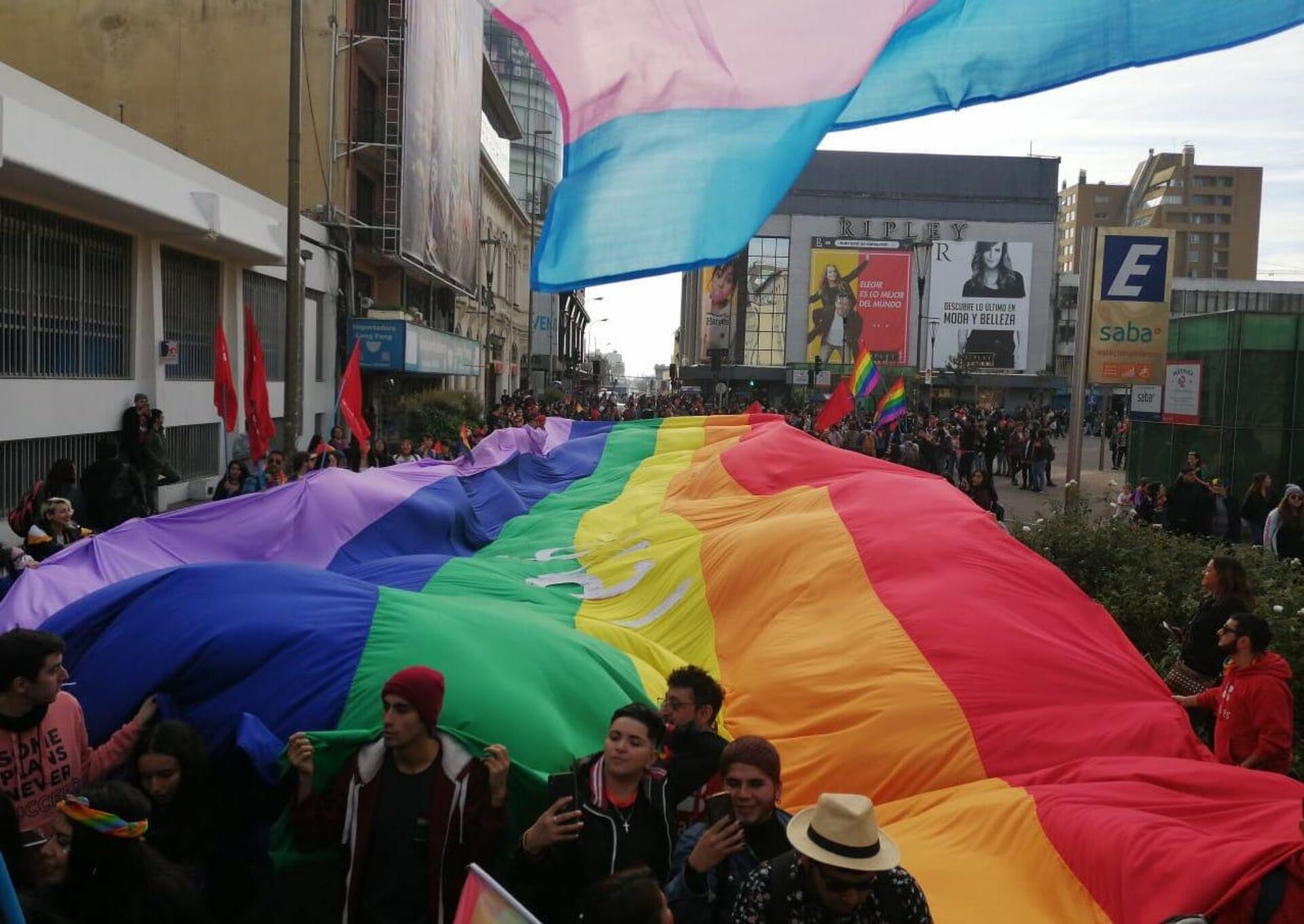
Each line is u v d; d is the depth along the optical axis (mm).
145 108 27438
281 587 5574
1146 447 22438
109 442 11625
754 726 6473
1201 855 4461
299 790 4363
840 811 3266
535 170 84000
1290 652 7637
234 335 21703
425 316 37719
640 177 4840
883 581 7523
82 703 5031
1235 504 15094
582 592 8867
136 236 17578
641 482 13242
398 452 19297
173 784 4203
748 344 93562
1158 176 140875
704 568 8484
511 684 5277
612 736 4055
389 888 4121
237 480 12703
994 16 4875
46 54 27328
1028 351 92750
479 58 39281
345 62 27828
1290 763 5922
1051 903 4738
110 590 5523
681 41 4754
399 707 4031
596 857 4027
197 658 5078
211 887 4465
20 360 14609
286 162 27688
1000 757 5930
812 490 9672
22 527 9492
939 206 92438
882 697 6285
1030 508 23500
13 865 3516
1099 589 9719
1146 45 4770
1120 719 6148
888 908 3373
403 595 5836
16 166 12625
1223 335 19516
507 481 13438
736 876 3867
